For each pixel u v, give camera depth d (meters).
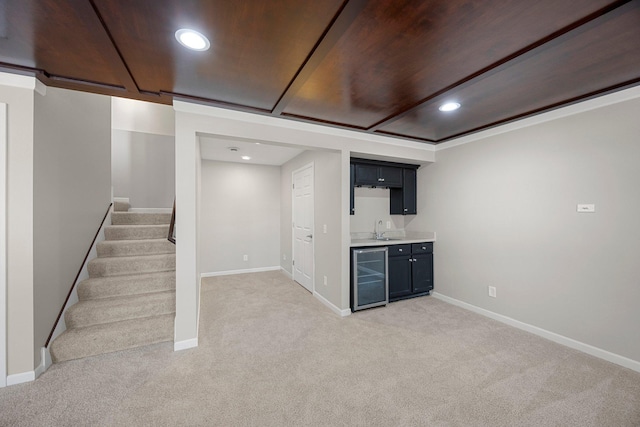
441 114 2.74
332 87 2.15
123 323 2.61
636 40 1.54
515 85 2.11
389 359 2.34
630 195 2.21
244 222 5.38
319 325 3.03
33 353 2.02
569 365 2.24
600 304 2.37
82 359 2.29
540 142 2.77
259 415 1.70
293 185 4.93
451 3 1.26
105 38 1.53
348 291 3.36
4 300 1.94
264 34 1.50
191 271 2.51
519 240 2.96
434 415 1.70
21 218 1.99
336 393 1.91
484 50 1.66
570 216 2.55
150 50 1.65
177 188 2.46
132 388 1.94
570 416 1.69
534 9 1.30
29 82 1.98
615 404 1.79
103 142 3.59
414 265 3.88
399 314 3.35
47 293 2.24
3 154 1.93
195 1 1.25
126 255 3.40
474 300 3.44
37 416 1.67
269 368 2.20
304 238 4.46
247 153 4.51
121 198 4.98
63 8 1.29
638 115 2.16
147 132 5.15
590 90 2.21
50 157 2.29
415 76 1.97
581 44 1.59
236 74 1.94
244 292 4.20
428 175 4.10
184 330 2.50
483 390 1.94
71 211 2.70
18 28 1.44
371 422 1.65
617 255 2.28
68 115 2.62
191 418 1.67
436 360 2.32
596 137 2.38
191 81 2.05
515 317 2.99
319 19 1.38
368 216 4.38
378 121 2.96
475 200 3.42
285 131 2.90
